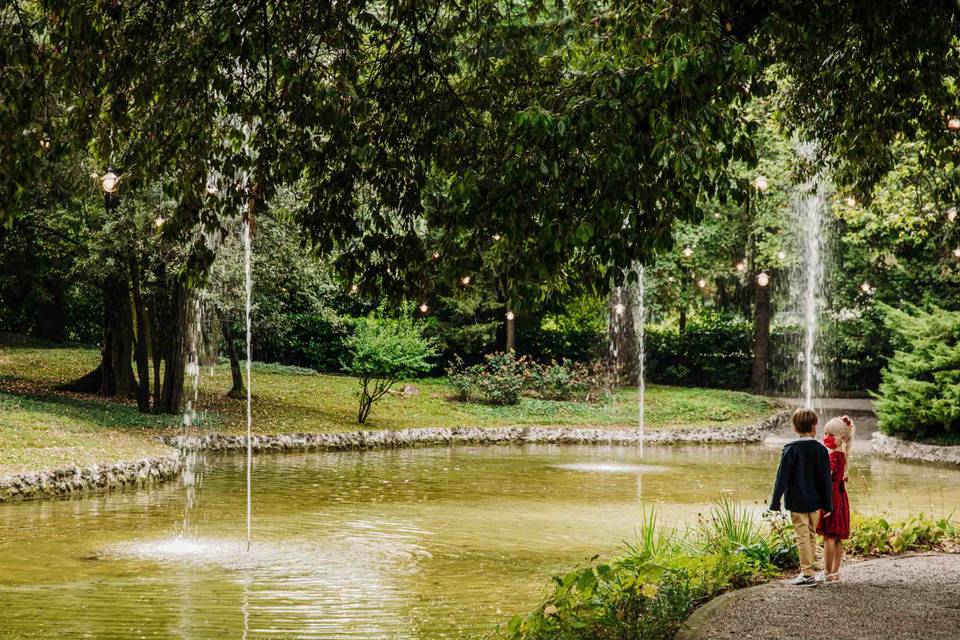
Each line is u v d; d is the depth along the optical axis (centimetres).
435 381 3706
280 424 2573
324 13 794
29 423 1912
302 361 3853
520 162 663
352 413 2945
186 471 1909
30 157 762
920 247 3322
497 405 3362
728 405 3416
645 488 1788
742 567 841
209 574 967
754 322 4088
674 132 632
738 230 3491
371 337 2783
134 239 2162
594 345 3975
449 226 787
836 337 3691
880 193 1956
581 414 3297
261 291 2484
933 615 675
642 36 723
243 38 757
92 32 754
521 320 4038
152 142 823
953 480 1930
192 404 2712
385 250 857
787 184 2984
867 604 710
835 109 1115
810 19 865
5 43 734
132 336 2731
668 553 905
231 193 860
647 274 3538
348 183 840
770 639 607
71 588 893
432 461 2253
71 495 1534
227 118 912
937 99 1042
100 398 2639
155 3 775
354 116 808
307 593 886
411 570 1003
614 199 670
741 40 793
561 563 1050
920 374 2502
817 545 1010
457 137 806
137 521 1293
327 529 1260
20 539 1143
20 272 2803
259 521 1314
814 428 812
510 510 1468
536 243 737
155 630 746
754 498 1650
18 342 3559
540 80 839
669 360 4153
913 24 913
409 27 812
